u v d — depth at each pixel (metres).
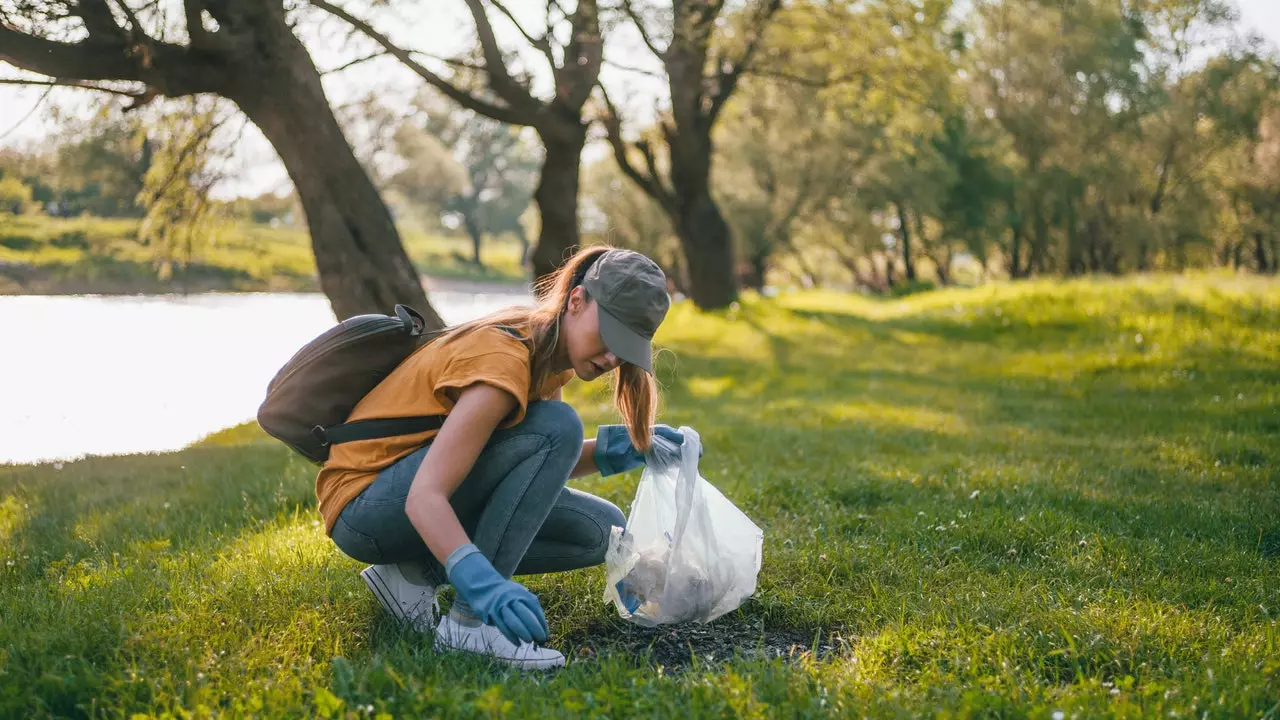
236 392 10.71
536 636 2.28
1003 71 36.50
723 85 19.33
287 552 3.76
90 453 7.24
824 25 16.09
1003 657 2.72
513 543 2.71
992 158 38.84
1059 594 3.32
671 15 13.23
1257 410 8.26
